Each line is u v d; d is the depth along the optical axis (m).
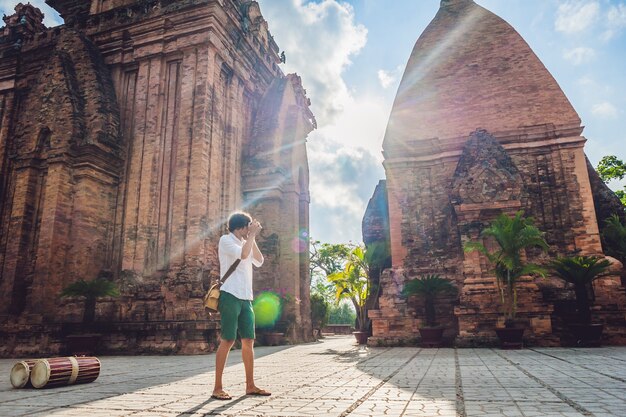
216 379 5.03
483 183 17.39
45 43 23.73
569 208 18.64
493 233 14.83
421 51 23.34
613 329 15.71
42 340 15.34
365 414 3.96
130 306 16.34
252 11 24.55
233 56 21.75
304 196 24.66
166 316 15.84
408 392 5.32
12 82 23.88
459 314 15.83
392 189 20.69
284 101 23.50
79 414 4.12
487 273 16.50
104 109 19.47
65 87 19.38
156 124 19.58
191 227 17.52
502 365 8.74
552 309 15.05
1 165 22.20
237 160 21.64
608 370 7.55
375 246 21.61
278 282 21.22
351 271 22.05
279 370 8.43
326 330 42.00
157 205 18.66
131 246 18.36
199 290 15.98
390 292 18.27
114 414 4.10
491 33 22.41
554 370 7.66
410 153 20.97
